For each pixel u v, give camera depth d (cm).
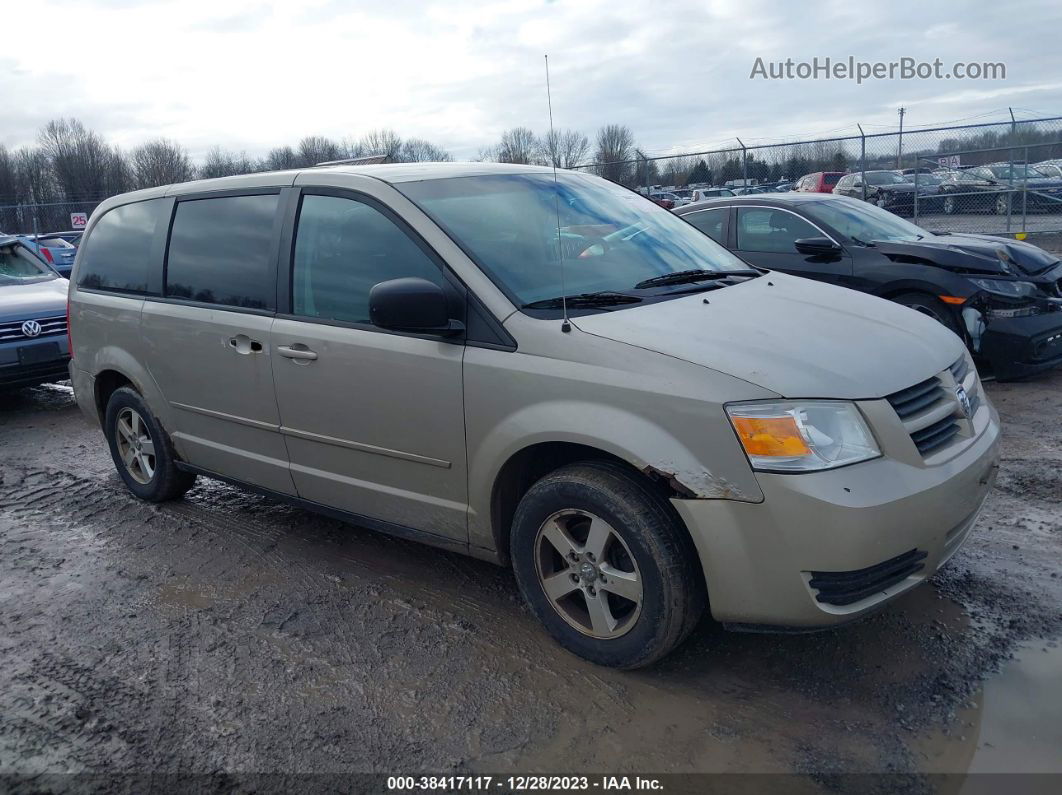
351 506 393
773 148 1650
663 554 290
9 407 834
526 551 329
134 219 494
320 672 328
